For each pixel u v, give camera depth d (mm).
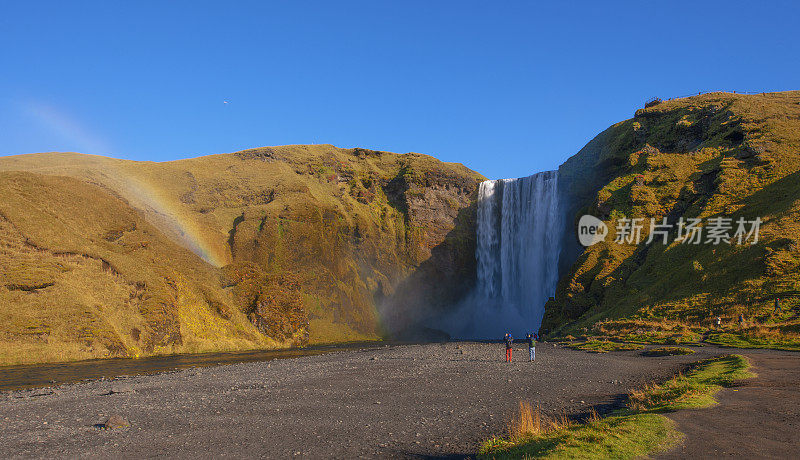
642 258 67250
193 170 115125
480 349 49438
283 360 45531
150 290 62562
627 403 17516
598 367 29953
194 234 88750
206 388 25438
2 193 61406
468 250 120250
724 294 48094
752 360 25438
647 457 8781
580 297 68438
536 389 22125
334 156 134875
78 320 52094
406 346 63688
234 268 81188
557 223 99875
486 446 11609
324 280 94688
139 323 57750
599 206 77875
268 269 90375
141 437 14719
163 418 17656
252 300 77875
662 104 104312
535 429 12195
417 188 123375
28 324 48906
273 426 15750
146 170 108000
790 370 21188
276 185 110750
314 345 79688
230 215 100938
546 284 100375
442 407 18297
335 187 121500
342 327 91812
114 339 52688
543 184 105812
